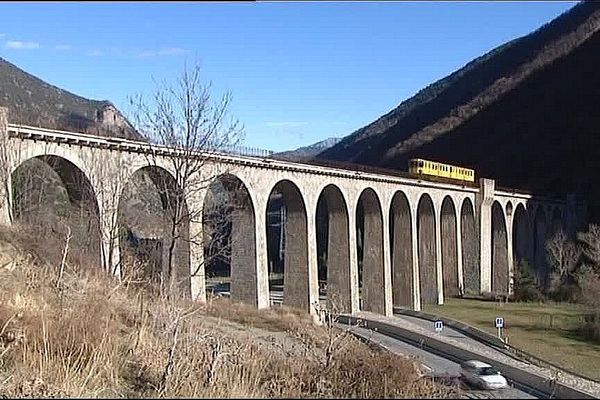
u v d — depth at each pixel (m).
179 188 24.69
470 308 59.75
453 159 129.25
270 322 31.58
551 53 150.12
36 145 27.78
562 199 95.19
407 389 12.22
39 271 19.77
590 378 30.38
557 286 69.06
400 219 59.31
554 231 90.12
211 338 14.78
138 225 32.22
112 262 27.69
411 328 43.94
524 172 111.69
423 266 63.97
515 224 85.00
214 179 32.78
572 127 115.44
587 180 101.12
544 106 128.00
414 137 150.50
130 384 12.21
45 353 12.31
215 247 37.28
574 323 48.69
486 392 16.66
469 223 72.31
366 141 193.38
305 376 12.83
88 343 13.04
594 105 116.81
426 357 31.52
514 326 48.09
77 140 28.94
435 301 62.88
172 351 12.27
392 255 60.69
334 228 50.44
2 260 20.77
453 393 12.98
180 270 32.06
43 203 40.00
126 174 30.41
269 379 12.89
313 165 45.09
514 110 135.00
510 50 180.38
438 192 63.38
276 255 110.00
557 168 107.81
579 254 73.31
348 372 12.90
